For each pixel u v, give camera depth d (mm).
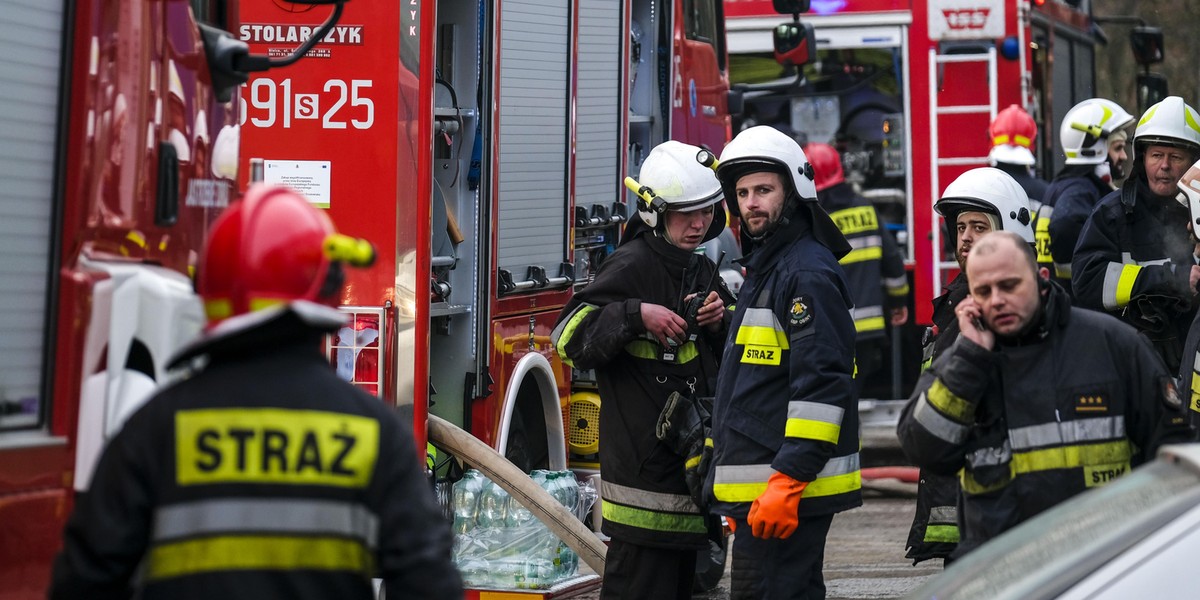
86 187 7359
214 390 5969
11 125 7008
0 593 6848
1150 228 13977
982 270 8031
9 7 6992
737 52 27094
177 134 8250
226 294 6023
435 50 12539
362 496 5996
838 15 26344
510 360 14422
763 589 10141
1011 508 8188
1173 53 62750
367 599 6059
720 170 10547
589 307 11773
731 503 10312
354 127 12297
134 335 7535
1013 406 8164
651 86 19344
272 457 5906
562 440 15469
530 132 14805
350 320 12258
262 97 12352
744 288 10516
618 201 17469
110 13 7582
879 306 22422
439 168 13883
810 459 9852
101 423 7270
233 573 5816
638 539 11516
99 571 5871
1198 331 11484
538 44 14945
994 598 5750
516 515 13555
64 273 7234
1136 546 5441
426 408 12336
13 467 6914
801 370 9930
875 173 26766
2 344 6926
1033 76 28203
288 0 9047
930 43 25969
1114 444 8078
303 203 6227
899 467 22531
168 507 5855
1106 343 8133
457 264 13828
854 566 16469
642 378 11586
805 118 27000
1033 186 22000
